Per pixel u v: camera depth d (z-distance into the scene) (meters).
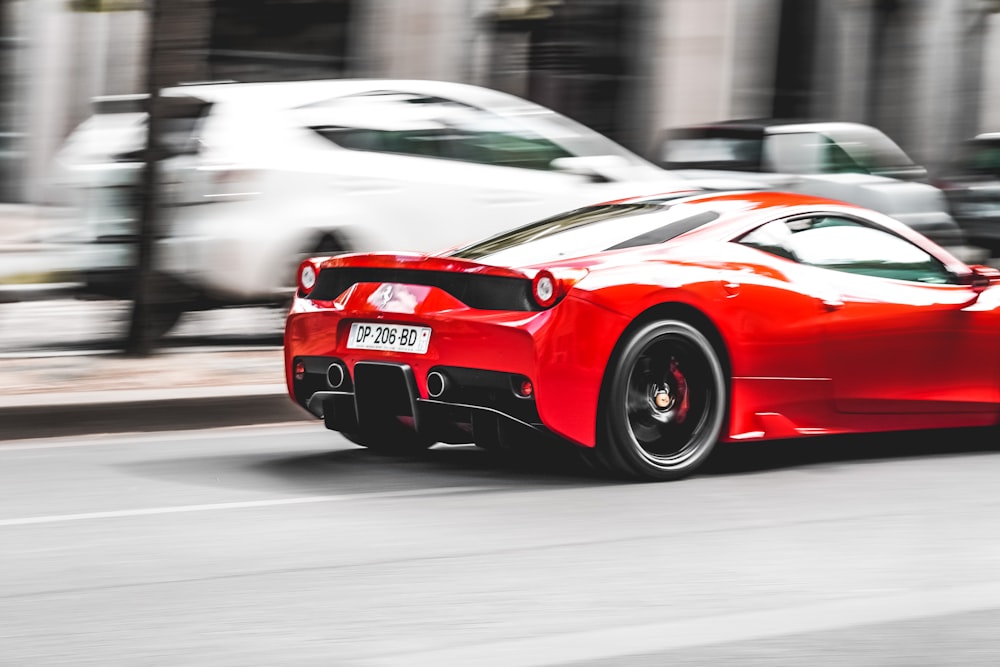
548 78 30.34
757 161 22.73
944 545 8.36
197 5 14.91
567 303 9.40
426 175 16.59
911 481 10.32
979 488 10.10
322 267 10.66
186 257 15.18
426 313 9.78
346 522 8.84
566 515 9.04
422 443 11.46
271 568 7.70
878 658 6.24
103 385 13.41
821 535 8.55
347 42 31.28
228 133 15.45
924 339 10.89
